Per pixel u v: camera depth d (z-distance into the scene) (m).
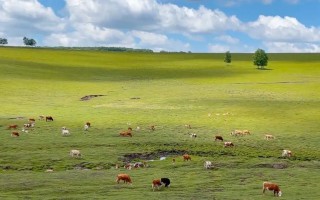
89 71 161.12
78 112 83.69
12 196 33.34
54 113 82.19
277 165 48.84
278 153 55.03
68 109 87.25
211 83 134.62
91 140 59.69
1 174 42.56
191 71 172.38
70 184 38.59
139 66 186.38
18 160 48.47
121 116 80.00
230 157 53.28
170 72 168.12
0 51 196.75
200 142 60.22
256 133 66.38
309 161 51.81
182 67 186.75
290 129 69.00
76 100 100.12
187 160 51.34
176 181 40.41
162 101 98.25
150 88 121.88
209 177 42.44
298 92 110.75
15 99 97.69
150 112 84.50
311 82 131.50
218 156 53.91
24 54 196.25
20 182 38.75
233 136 64.44
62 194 34.62
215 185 38.84
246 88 120.06
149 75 157.75
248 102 95.19
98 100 100.50
